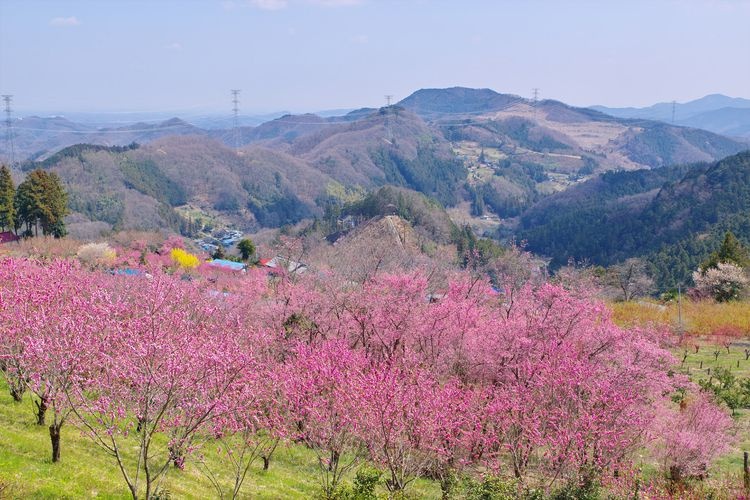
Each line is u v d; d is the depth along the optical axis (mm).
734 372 34281
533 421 19219
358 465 17984
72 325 13836
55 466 14789
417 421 17203
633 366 21734
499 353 23516
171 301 17156
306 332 28000
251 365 14766
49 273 20453
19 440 15750
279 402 16703
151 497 13469
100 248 61625
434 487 19453
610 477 18266
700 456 20516
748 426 25453
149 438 13078
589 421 17578
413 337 25391
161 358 13102
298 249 46938
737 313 49594
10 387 18984
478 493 15969
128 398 13422
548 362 21203
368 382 16906
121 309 15375
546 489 17203
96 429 14672
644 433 20297
